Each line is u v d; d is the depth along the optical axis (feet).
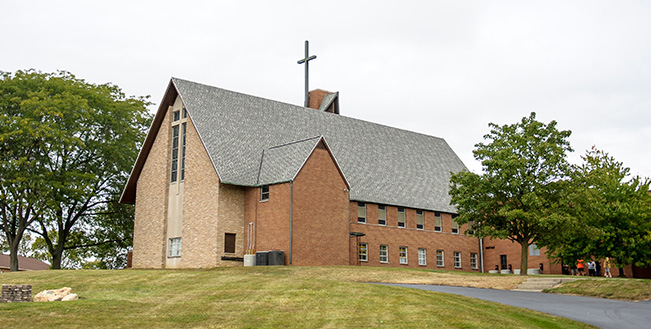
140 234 162.50
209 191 144.77
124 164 176.86
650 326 68.44
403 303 74.64
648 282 99.91
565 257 148.87
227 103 161.07
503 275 125.39
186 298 81.56
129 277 102.78
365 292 81.92
